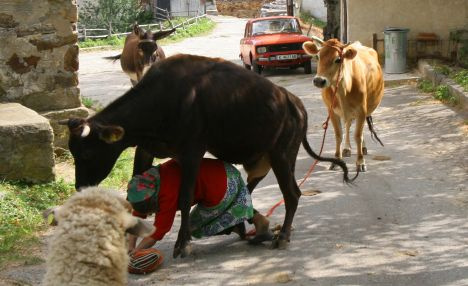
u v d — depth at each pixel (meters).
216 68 6.57
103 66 25.31
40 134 8.66
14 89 10.14
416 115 13.02
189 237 6.51
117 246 3.37
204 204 6.48
